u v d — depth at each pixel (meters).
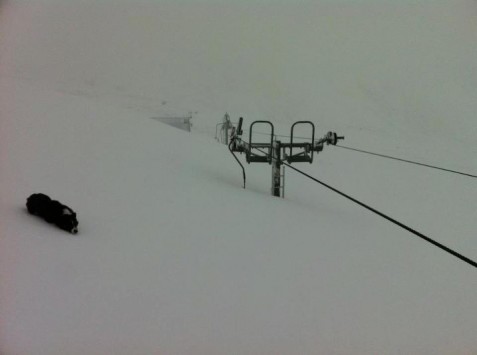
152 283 2.82
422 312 3.17
